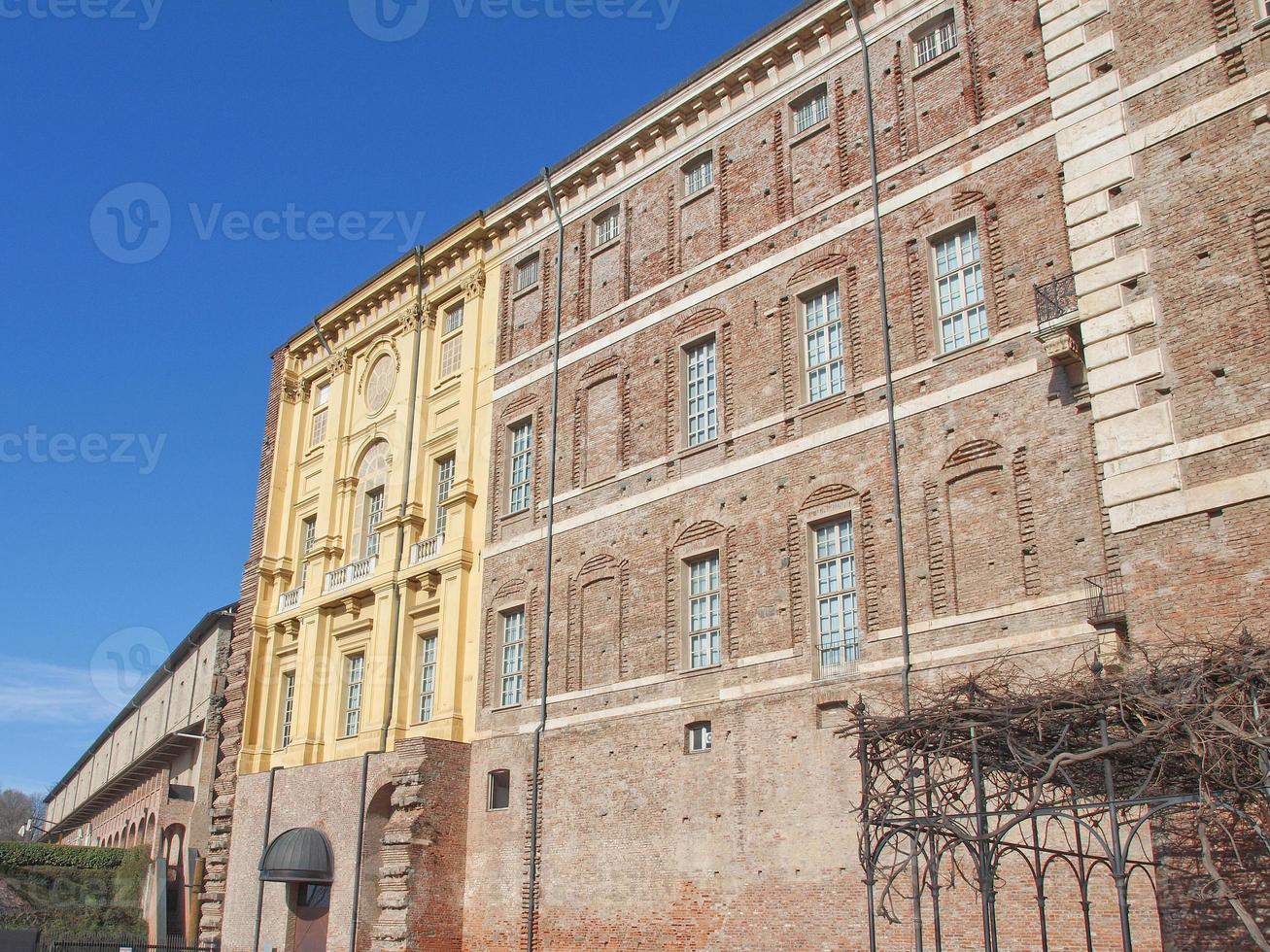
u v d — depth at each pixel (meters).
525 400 42.16
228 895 45.22
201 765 67.88
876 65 34.00
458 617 41.34
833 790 28.67
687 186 39.00
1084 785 20.05
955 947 25.36
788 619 31.11
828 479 31.34
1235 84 22.50
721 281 36.28
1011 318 28.70
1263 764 14.97
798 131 35.91
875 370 31.27
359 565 46.91
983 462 28.14
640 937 31.77
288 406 54.47
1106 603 24.89
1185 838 19.45
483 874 37.09
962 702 18.47
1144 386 22.20
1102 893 23.47
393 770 38.69
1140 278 22.80
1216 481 20.83
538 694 37.72
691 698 32.81
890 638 28.72
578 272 41.84
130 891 68.38
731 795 30.88
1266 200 21.52
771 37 36.69
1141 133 23.55
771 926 28.88
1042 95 29.66
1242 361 21.12
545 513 39.91
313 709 46.78
